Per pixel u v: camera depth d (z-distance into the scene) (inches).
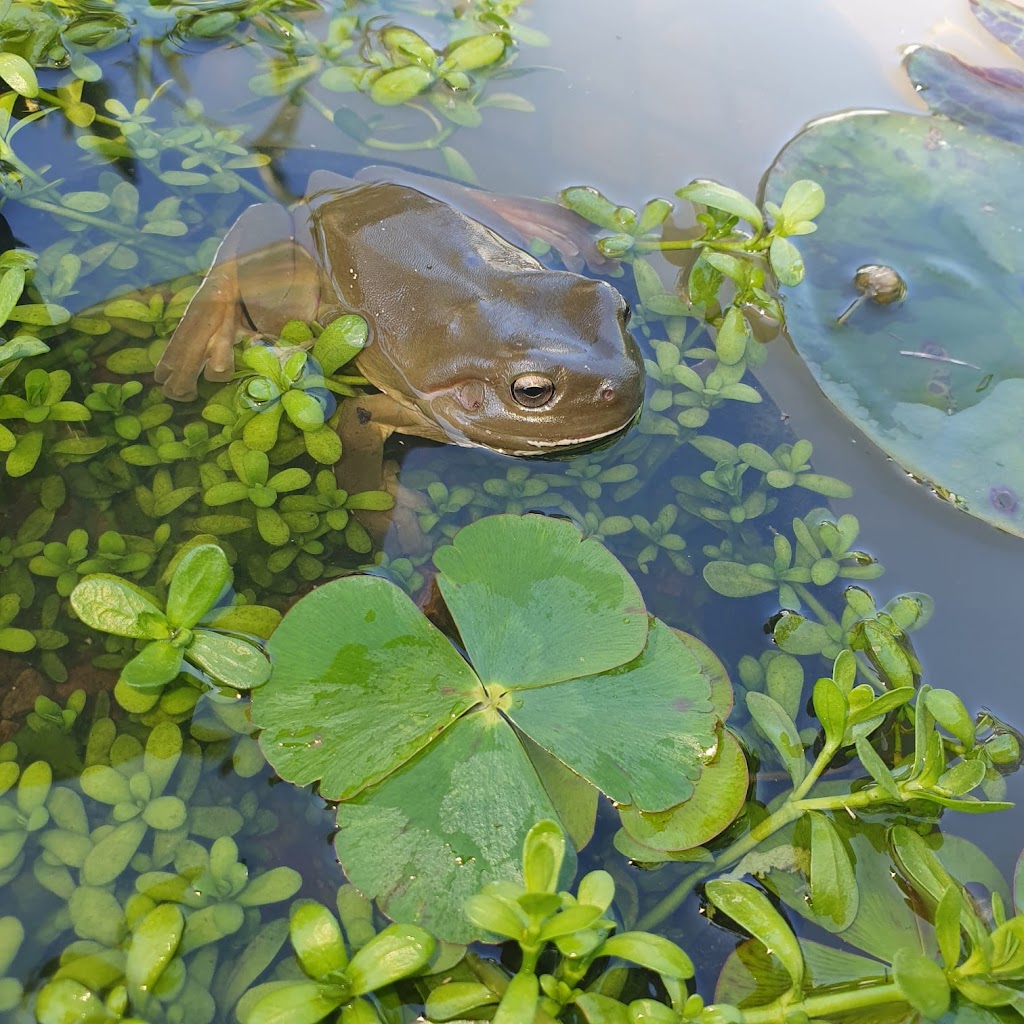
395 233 16.2
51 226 15.5
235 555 13.5
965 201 17.2
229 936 11.6
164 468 14.0
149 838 11.9
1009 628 13.9
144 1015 11.2
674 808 12.3
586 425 15.0
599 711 12.5
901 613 13.8
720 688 13.0
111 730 12.3
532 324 15.2
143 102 16.7
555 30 19.4
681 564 14.2
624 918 12.0
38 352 13.8
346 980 11.0
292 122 17.4
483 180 17.3
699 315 16.2
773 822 12.4
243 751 12.3
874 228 16.9
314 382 14.7
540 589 13.0
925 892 12.2
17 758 12.2
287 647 12.5
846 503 14.8
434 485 14.4
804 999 11.4
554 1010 11.2
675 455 15.1
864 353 15.8
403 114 17.8
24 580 13.1
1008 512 14.7
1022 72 18.8
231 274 15.3
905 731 13.2
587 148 17.8
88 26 17.4
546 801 12.1
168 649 12.3
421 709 12.4
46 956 11.4
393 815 11.9
